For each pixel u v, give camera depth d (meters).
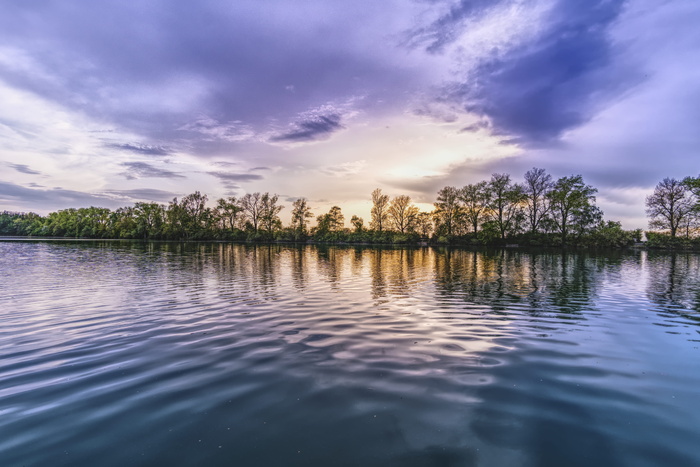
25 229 131.00
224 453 3.71
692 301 13.01
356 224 103.38
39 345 7.38
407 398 5.04
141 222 106.12
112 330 8.56
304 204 106.31
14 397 4.97
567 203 64.75
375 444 3.90
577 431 4.24
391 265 28.92
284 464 3.54
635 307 11.85
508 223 71.56
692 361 6.69
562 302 12.68
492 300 12.98
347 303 12.20
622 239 62.81
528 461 3.65
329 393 5.16
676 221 59.38
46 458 3.62
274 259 34.78
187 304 11.83
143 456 3.66
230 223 109.88
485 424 4.37
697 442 4.03
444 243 80.69
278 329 8.71
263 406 4.75
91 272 21.30
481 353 7.04
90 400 4.89
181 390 5.23
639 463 3.63
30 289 14.80
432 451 3.80
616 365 6.46
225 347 7.27
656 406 4.89
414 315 10.38
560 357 6.85
